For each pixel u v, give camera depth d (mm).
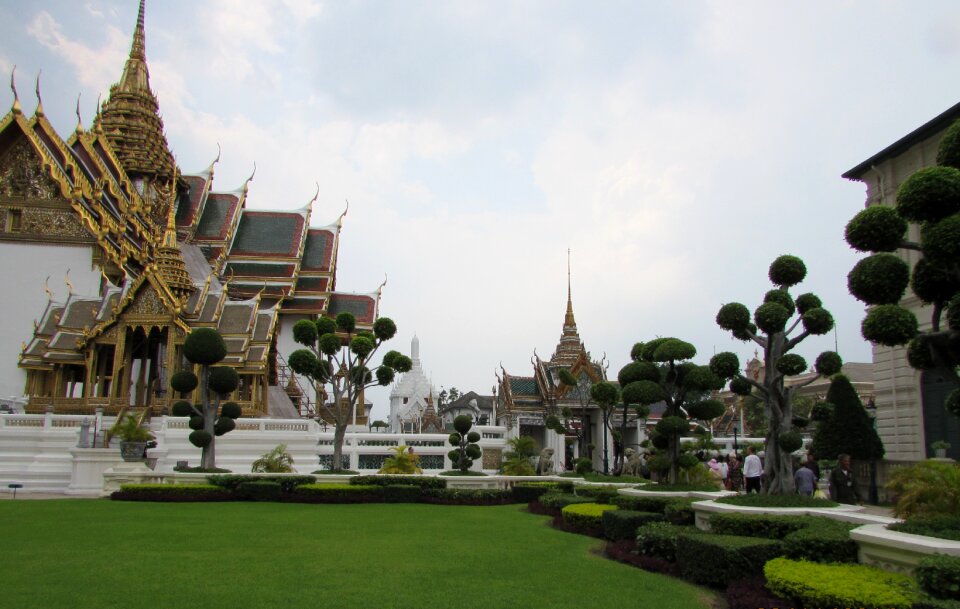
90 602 9242
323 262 69875
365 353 28641
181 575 10867
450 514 20438
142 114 63031
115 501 21875
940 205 10398
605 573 11883
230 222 66812
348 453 33438
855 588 8320
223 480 23516
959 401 10914
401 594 10078
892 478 11148
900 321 10836
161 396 38469
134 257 47906
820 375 15492
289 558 12453
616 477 25906
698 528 13484
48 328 38656
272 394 49625
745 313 15508
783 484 14758
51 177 47062
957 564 7738
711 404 19812
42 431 30172
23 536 14258
